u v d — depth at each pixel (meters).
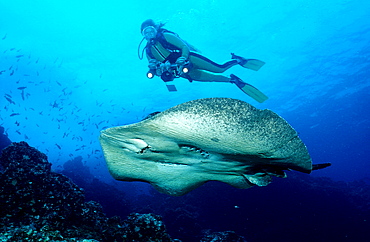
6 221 2.47
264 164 2.13
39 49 17.98
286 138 1.57
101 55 18.81
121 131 1.76
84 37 17.30
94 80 21.66
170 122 1.53
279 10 15.64
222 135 1.58
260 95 6.66
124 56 18.91
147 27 5.45
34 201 2.88
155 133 1.70
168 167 2.48
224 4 14.88
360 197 13.23
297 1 15.00
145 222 3.37
